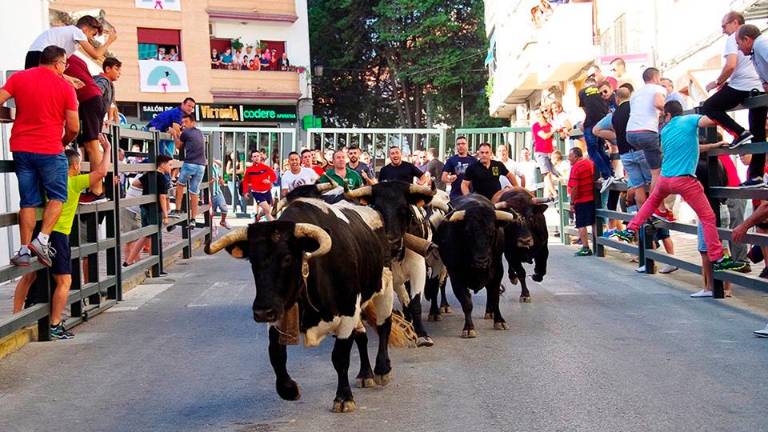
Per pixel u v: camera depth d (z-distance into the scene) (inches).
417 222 376.5
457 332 395.2
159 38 1531.7
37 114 370.9
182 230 717.3
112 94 523.2
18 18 623.2
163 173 608.7
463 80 1811.0
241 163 1213.7
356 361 343.6
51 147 373.1
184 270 639.1
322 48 1883.6
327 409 277.6
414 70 1793.8
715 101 448.5
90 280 462.3
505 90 1549.0
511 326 404.2
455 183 543.5
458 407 276.1
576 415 264.7
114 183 498.0
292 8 1611.7
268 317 233.6
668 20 853.8
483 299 493.0
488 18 1724.9
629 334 379.9
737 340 363.9
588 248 698.8
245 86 1573.6
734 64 437.4
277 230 238.8
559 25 1075.3
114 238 496.1
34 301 398.0
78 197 409.1
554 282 540.7
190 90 1541.6
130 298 511.2
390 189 340.2
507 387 298.4
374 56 1895.9
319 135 1207.6
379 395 292.4
